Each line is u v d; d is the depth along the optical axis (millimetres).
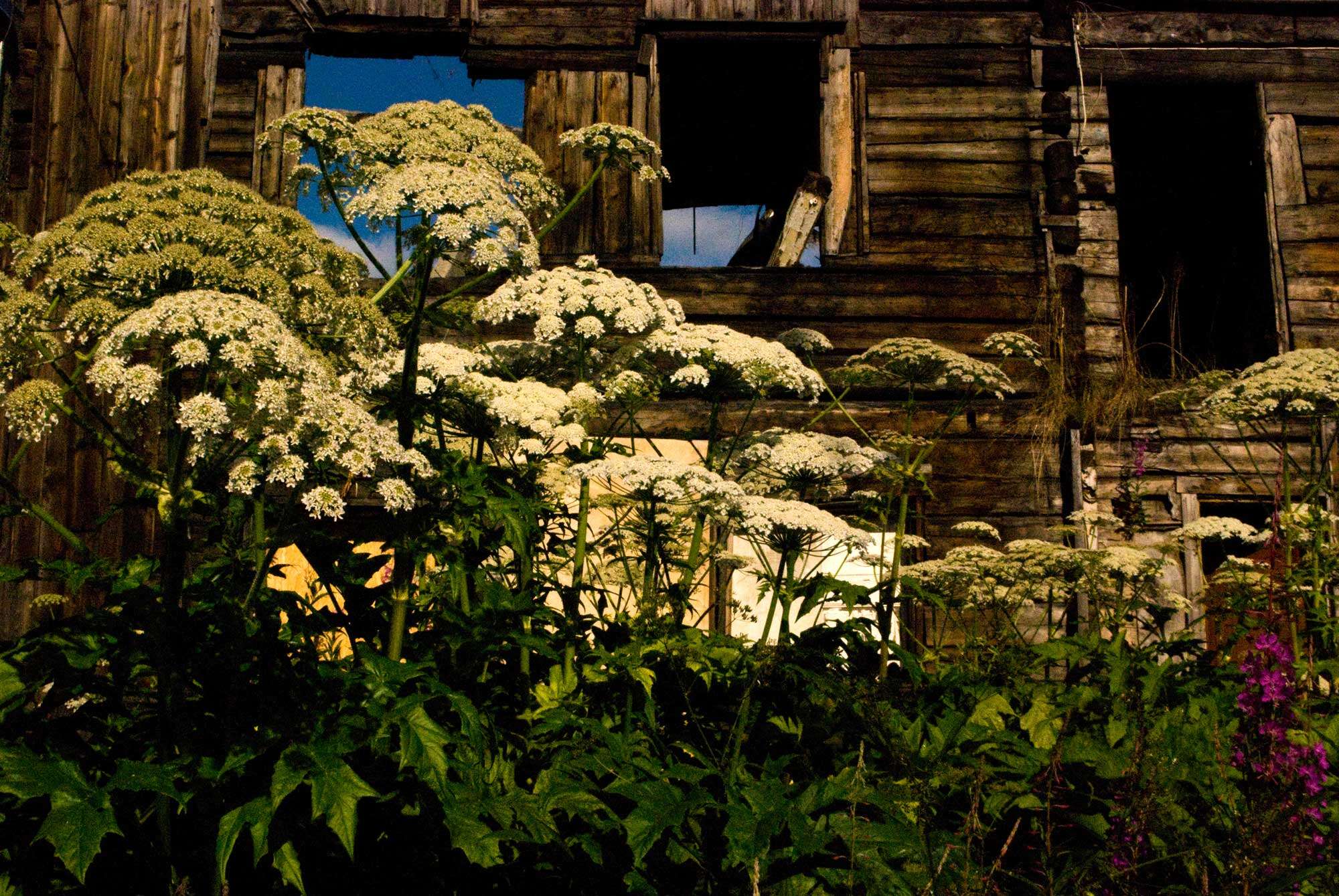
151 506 3031
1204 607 8836
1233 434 9234
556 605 6285
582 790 3250
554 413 4258
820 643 4418
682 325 5172
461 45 9727
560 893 3197
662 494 4238
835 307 9344
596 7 9688
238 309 2938
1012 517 8977
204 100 9039
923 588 6062
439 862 3125
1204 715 4156
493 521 3916
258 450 3033
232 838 2533
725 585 7312
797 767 4016
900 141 9594
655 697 4152
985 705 4344
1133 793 3271
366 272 4176
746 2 9695
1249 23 9898
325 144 4207
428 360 4086
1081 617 8414
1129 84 9922
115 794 2725
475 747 3129
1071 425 9086
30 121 8977
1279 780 3039
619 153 5152
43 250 3357
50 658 2846
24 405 3025
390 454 3223
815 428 8992
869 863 3086
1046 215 9500
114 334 2926
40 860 2766
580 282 4840
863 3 9750
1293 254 9609
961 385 8938
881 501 6285
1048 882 3084
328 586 3598
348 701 3033
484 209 3883
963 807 3664
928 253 9453
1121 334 9516
